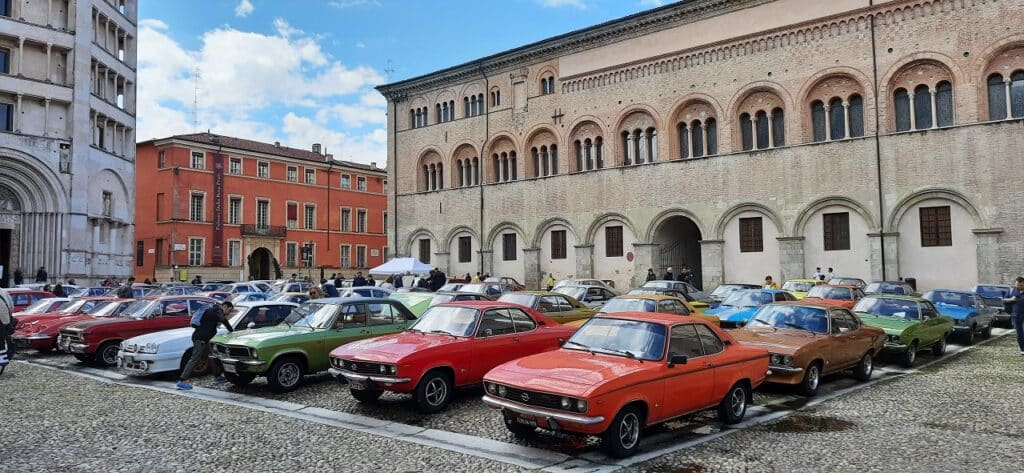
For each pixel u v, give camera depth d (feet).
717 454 30.01
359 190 247.29
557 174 138.82
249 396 44.19
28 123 137.28
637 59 128.26
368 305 49.96
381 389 37.58
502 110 147.64
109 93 159.53
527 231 142.00
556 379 29.71
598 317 36.60
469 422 36.47
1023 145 92.94
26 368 57.62
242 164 207.72
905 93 103.50
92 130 149.18
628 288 127.85
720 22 118.93
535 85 142.72
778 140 114.01
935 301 74.38
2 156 130.93
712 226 118.11
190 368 47.80
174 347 50.67
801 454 29.94
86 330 57.11
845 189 105.81
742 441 32.19
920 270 99.91
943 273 98.07
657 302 56.65
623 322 35.14
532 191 141.79
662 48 125.49
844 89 107.55
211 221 197.26
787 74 111.86
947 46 98.89
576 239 134.82
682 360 31.81
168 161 191.01
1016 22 94.07
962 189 96.68
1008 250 93.04
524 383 29.94
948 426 34.76
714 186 118.32
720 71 118.73
